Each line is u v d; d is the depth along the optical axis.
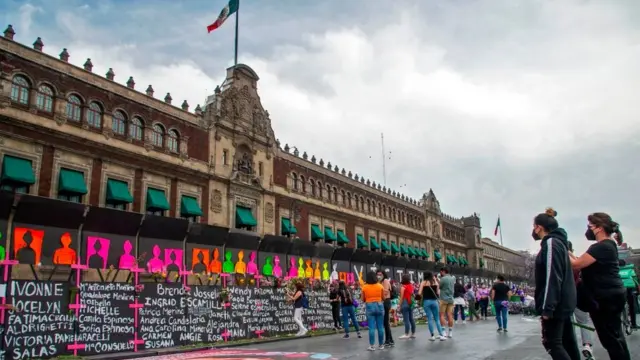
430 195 75.94
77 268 15.28
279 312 21.08
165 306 16.78
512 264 119.38
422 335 18.28
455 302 25.09
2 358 12.72
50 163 26.69
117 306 15.46
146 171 31.78
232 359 12.60
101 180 29.05
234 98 39.94
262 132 42.31
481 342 14.37
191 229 23.08
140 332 15.87
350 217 53.72
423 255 69.12
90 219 18.81
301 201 45.88
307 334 20.97
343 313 19.59
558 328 6.98
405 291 17.16
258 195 40.72
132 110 31.50
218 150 37.47
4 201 16.28
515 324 22.89
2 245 16.22
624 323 14.70
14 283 13.35
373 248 56.78
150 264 20.00
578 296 7.87
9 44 25.30
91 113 29.20
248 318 19.58
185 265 20.84
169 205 32.84
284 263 31.02
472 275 63.31
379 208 60.31
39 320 13.62
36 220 17.19
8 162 24.78
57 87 27.38
